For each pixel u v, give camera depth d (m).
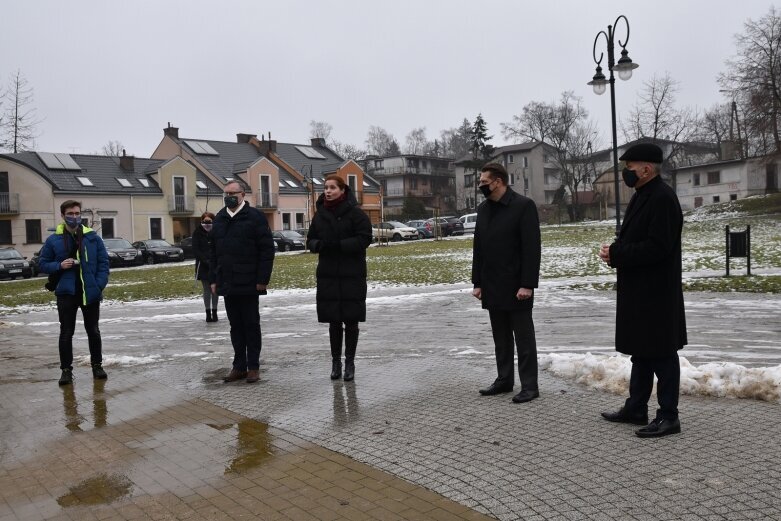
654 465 4.12
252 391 6.72
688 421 4.98
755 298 13.18
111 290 21.59
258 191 60.69
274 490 4.10
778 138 47.34
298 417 5.66
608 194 80.69
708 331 9.66
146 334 11.52
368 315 12.98
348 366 7.03
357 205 6.90
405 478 4.16
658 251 4.50
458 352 8.54
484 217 6.00
